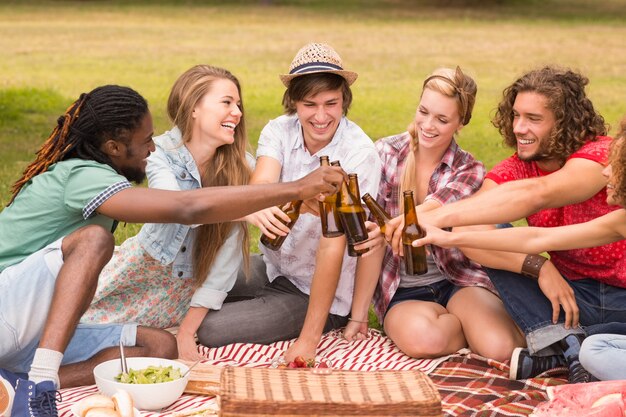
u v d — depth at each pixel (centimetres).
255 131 1162
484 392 414
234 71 1767
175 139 466
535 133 436
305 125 465
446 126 466
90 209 384
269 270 508
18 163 936
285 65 1877
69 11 3125
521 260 438
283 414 323
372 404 324
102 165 392
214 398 407
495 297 475
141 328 434
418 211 460
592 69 1816
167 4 3438
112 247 381
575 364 421
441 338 459
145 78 1666
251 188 379
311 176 381
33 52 2022
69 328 367
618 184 382
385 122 1264
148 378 395
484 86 1608
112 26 2662
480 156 1034
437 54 2089
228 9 3272
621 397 362
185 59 1947
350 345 484
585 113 435
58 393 360
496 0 3562
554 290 432
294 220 455
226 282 476
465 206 430
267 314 480
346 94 475
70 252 375
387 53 2100
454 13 3244
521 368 432
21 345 381
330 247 457
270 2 3478
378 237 439
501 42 2319
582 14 3191
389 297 489
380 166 477
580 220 445
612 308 438
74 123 397
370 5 3516
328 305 462
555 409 363
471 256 447
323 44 467
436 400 327
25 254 396
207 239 466
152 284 470
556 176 428
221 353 469
